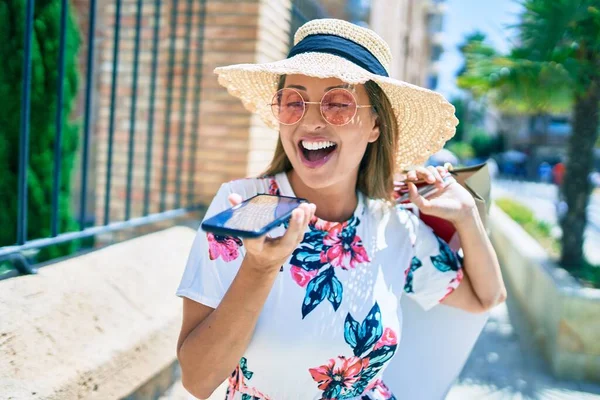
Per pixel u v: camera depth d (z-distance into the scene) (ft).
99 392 6.23
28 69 7.13
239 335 3.87
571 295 11.55
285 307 4.47
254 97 5.96
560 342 11.64
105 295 7.57
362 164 5.48
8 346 5.62
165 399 7.82
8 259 6.96
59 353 6.02
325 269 4.70
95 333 6.74
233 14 12.69
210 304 4.24
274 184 5.16
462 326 6.10
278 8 14.06
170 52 12.94
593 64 14.64
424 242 5.49
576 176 14.93
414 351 6.16
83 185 8.83
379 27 34.63
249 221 3.39
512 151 138.51
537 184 97.50
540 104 15.81
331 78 4.68
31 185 10.52
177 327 8.24
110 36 13.52
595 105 14.92
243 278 3.72
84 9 19.81
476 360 12.58
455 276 5.50
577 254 14.92
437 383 6.19
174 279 9.39
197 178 13.03
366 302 4.73
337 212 5.16
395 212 5.50
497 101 17.46
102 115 13.70
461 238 5.65
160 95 13.24
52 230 8.04
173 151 13.25
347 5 26.35
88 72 8.71
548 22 14.37
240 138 12.80
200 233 4.45
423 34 77.77
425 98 5.28
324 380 4.57
